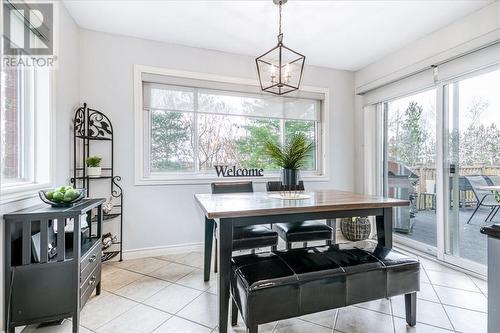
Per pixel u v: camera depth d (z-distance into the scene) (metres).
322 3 2.16
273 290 1.26
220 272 1.47
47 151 1.86
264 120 3.36
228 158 3.18
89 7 2.20
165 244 2.83
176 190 2.87
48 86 1.88
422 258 2.70
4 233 1.35
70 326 1.58
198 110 3.01
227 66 3.08
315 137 3.64
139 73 2.72
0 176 1.40
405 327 1.58
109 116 2.62
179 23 2.47
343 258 1.52
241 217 1.54
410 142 3.07
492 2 2.11
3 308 1.35
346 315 1.71
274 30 2.61
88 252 1.68
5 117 1.56
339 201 1.84
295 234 2.20
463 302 1.85
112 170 2.59
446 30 2.49
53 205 1.57
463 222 2.45
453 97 2.53
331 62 3.41
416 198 3.00
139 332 1.52
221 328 1.45
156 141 2.88
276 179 3.27
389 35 2.69
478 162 2.33
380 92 3.32
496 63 2.10
